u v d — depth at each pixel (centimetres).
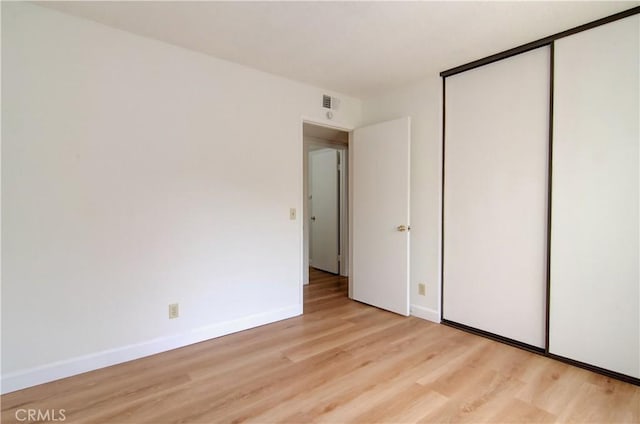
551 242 241
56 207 209
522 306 259
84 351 221
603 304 220
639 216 205
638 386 205
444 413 179
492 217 276
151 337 247
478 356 246
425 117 321
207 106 271
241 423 171
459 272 301
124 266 235
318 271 547
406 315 331
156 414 178
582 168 227
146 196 243
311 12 207
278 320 320
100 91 224
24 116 199
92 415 177
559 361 237
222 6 201
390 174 342
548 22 220
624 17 207
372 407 185
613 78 213
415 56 272
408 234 327
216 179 277
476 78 285
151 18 215
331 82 331
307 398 193
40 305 205
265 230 309
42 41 204
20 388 199
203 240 271
